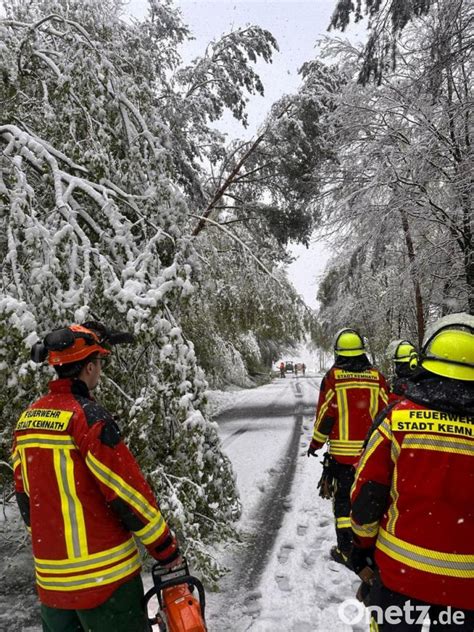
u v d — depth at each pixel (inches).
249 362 1077.1
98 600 75.8
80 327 88.4
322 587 149.3
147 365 166.7
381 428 76.9
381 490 75.8
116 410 153.4
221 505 176.2
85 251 153.2
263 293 425.1
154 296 150.3
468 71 334.0
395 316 522.9
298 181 480.7
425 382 75.8
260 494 248.4
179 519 142.1
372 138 403.5
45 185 174.4
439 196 361.1
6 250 168.9
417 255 392.8
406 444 72.9
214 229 482.9
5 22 195.8
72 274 150.6
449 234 374.9
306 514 215.6
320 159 466.9
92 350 86.7
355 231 427.8
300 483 265.9
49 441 77.9
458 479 69.8
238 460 325.7
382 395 157.0
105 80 188.1
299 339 434.9
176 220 186.9
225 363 719.7
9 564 171.9
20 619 136.7
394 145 372.2
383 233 401.7
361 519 77.6
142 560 165.9
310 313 434.9
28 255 146.8
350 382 155.9
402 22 264.7
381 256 443.2
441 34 322.0
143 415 145.9
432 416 72.6
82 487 76.8
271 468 300.4
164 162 193.0
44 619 81.2
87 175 176.4
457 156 347.3
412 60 391.5
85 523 76.5
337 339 162.4
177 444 150.6
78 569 75.9
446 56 308.8
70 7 230.1
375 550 79.0
